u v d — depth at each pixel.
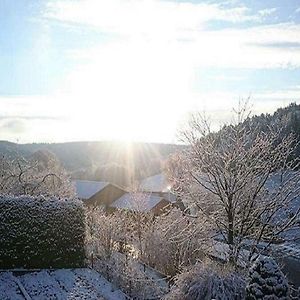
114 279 19.94
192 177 19.64
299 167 20.33
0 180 33.44
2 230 20.86
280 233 18.75
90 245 24.19
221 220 19.05
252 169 18.84
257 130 20.36
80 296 17.14
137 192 36.44
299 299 15.57
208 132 20.12
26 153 70.94
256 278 12.60
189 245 20.39
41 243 21.36
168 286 19.52
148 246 24.30
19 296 16.61
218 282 15.31
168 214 25.52
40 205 21.55
